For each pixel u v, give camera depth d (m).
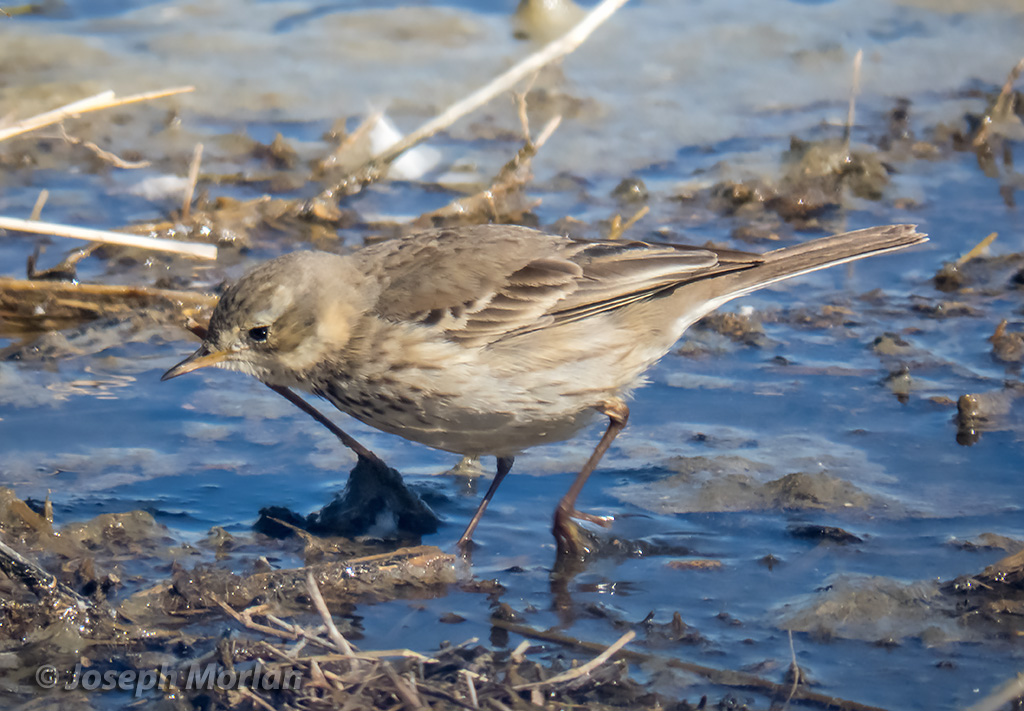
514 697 8.09
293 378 10.72
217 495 10.85
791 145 18.27
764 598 9.40
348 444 10.83
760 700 8.12
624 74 21.23
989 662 8.52
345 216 16.44
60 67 20.23
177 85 20.02
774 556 9.96
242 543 10.11
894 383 12.59
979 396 12.05
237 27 22.53
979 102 20.05
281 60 21.19
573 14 22.95
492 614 9.22
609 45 22.36
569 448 11.94
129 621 8.91
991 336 13.49
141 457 11.35
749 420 12.09
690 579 9.68
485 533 10.42
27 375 12.77
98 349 13.32
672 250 11.22
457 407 10.47
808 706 8.05
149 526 10.24
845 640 8.80
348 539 10.27
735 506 10.67
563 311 10.67
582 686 8.22
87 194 16.78
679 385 12.81
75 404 12.23
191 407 12.33
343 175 17.55
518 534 10.41
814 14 23.92
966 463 11.21
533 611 9.27
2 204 16.27
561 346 10.59
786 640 8.83
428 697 8.02
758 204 16.80
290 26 22.70
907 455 11.36
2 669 8.44
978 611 9.09
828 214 16.59
